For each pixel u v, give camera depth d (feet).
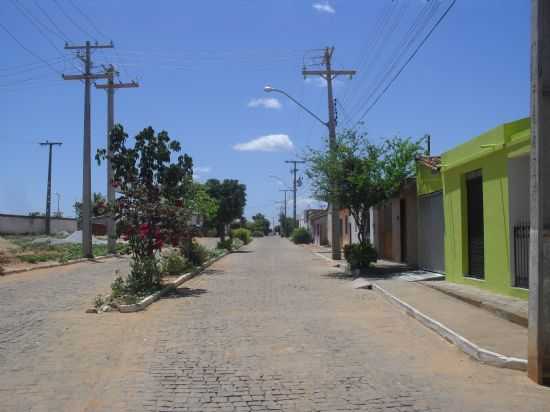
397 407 20.36
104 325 36.32
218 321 37.99
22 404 20.76
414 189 69.87
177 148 57.21
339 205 71.82
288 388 22.71
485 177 43.65
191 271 73.05
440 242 59.62
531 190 23.36
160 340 31.78
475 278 47.37
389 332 34.04
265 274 75.31
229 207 153.99
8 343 30.86
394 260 79.97
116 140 55.31
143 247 54.03
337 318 39.11
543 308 22.99
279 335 33.19
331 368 25.76
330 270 82.02
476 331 31.07
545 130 23.09
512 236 39.75
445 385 23.00
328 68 98.53
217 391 22.33
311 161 71.00
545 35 23.26
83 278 67.36
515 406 20.40
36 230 221.05
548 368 22.95
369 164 67.56
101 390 22.44
